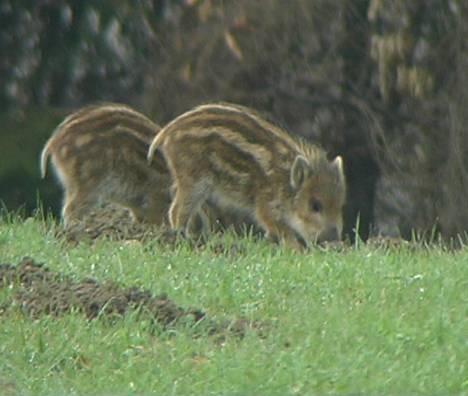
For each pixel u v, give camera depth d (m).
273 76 24.19
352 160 24.19
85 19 25.52
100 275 12.36
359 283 12.39
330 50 24.05
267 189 16.39
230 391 9.66
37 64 25.73
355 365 10.05
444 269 13.02
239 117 16.48
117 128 16.73
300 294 12.05
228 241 14.50
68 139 16.73
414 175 23.36
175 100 24.58
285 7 24.08
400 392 9.72
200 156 16.31
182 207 16.36
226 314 11.45
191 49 24.53
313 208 16.39
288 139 16.64
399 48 22.70
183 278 12.42
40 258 13.02
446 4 22.66
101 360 10.29
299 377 9.81
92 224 15.14
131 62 25.22
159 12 25.14
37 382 9.89
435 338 10.69
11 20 25.75
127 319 10.88
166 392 9.68
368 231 24.22
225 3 24.34
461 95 22.81
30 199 24.27
